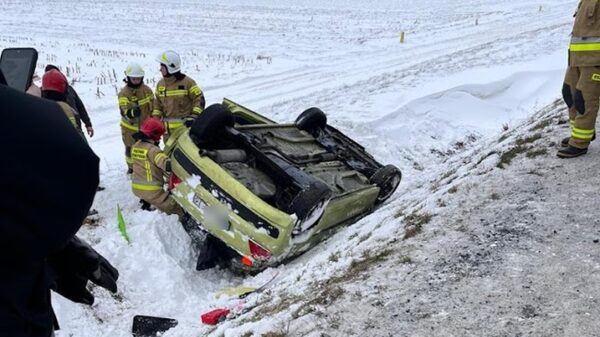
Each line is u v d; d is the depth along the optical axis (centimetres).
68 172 114
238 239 525
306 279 439
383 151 977
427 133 1096
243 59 1962
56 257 152
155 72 1752
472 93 1286
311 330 326
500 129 1136
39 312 126
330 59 2028
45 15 3198
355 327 324
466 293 341
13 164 108
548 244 384
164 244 571
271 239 504
